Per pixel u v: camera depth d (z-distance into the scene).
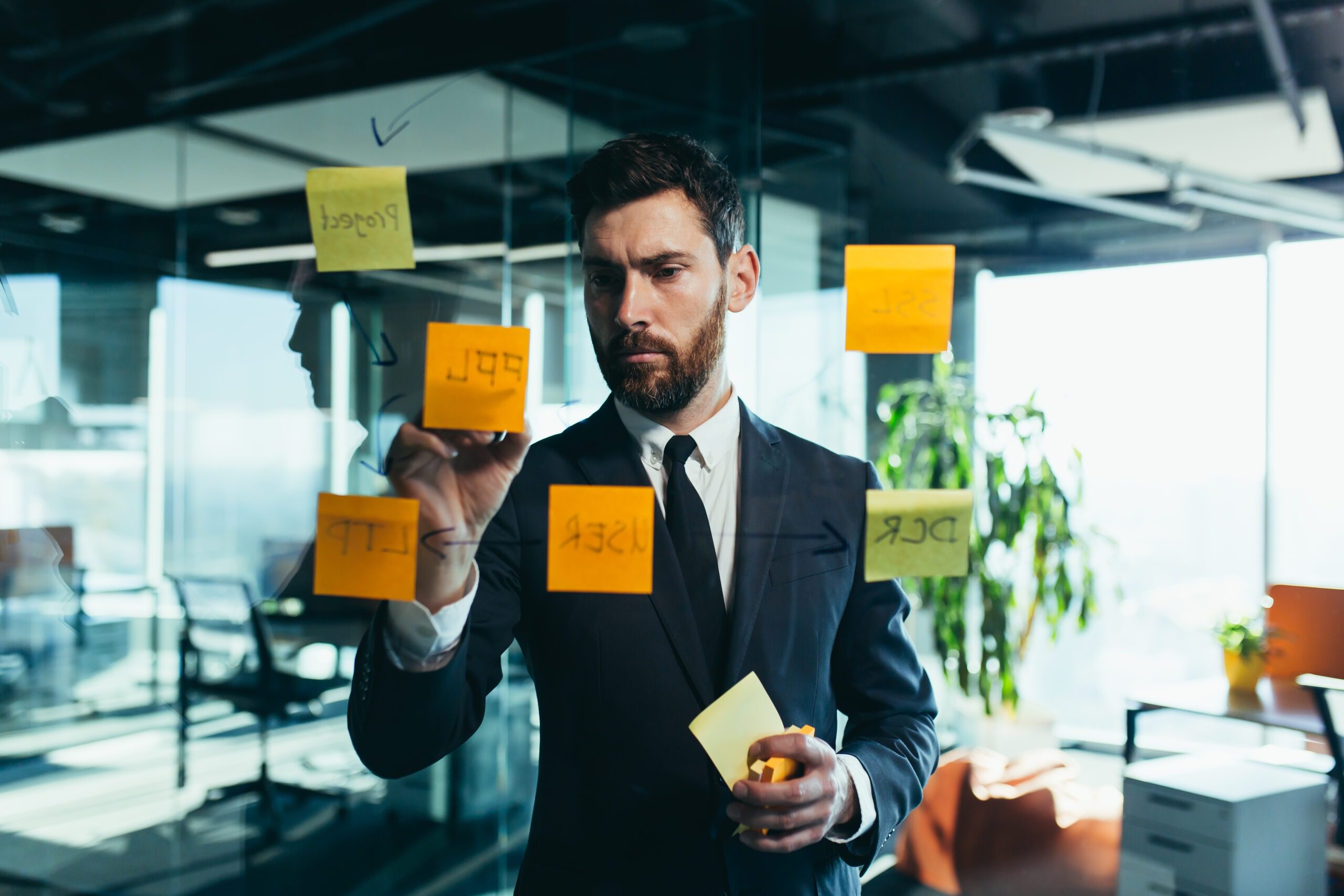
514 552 0.72
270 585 3.05
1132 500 2.42
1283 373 2.38
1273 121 2.25
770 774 0.58
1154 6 2.04
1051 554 2.31
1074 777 2.32
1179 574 2.44
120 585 2.84
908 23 2.19
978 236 2.55
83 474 2.79
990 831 2.16
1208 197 2.46
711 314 0.68
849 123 2.27
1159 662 2.70
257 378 3.31
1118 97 2.24
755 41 1.92
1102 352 2.45
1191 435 2.40
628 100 1.97
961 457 2.35
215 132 2.77
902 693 0.75
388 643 0.62
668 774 0.67
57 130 2.48
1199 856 1.68
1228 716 1.87
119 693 2.72
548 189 2.85
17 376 2.07
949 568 0.67
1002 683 2.39
